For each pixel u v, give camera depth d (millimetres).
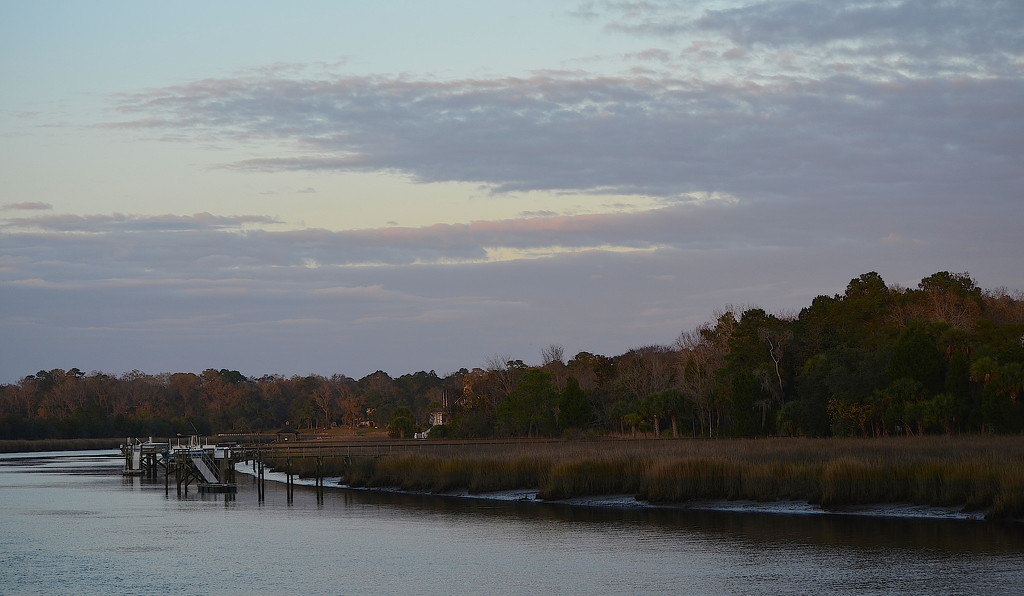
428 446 86625
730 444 69812
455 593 31984
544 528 45656
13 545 43156
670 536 42031
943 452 52031
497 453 68750
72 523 51188
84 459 132250
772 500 49406
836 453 55188
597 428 114938
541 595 31422
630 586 32344
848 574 32875
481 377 144750
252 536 45219
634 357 139250
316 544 42406
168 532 47031
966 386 76375
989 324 86938
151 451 93125
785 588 31281
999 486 42594
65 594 32594
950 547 36562
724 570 34344
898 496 45844
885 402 79062
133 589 33250
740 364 100188
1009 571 32500
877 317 103438
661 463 53344
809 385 87938
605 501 54281
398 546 41406
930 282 114625
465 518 50094
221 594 32344
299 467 86688
